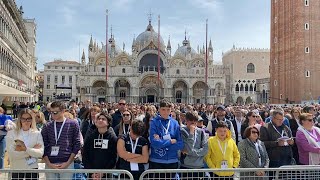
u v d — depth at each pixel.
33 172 8.80
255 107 35.97
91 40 141.62
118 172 8.98
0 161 16.78
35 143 10.98
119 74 119.81
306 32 74.50
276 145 12.55
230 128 16.72
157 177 9.70
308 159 12.45
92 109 15.66
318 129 12.70
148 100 122.75
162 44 127.12
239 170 9.40
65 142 11.16
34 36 138.38
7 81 59.25
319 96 73.06
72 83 168.38
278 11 82.88
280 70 81.81
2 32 54.78
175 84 126.31
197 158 11.61
